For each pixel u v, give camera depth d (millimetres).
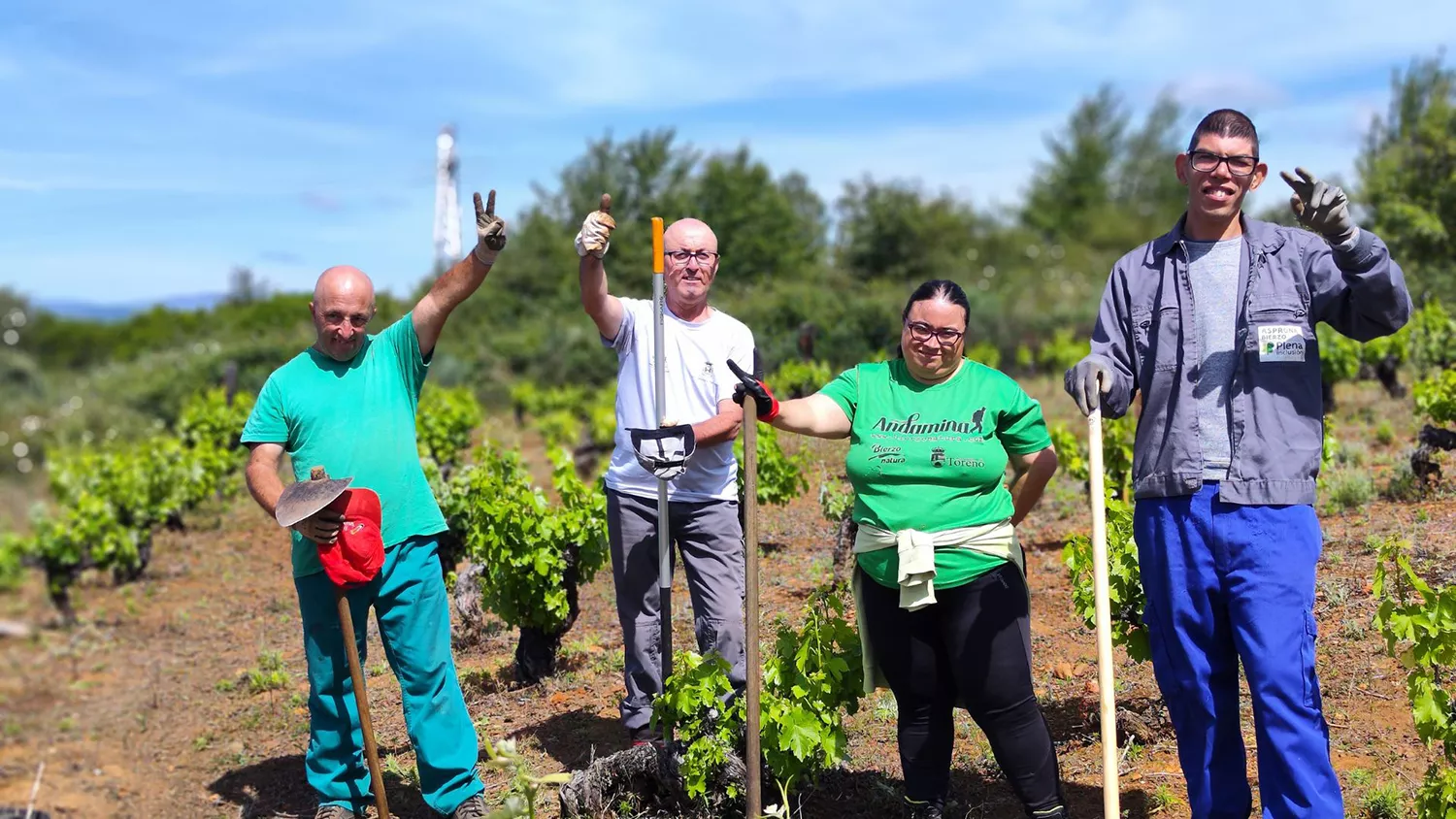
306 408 4055
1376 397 13188
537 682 5906
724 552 4309
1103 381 3311
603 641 6570
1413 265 20953
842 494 7328
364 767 4262
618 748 4871
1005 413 3562
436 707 4125
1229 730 3395
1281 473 3229
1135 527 3492
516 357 32719
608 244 4082
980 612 3500
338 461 4035
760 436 8438
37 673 6820
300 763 5312
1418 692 3551
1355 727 4355
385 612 4094
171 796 4984
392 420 4105
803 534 8781
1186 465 3299
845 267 42594
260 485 3984
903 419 3559
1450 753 3516
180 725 5965
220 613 8578
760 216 41062
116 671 7023
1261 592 3217
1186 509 3318
